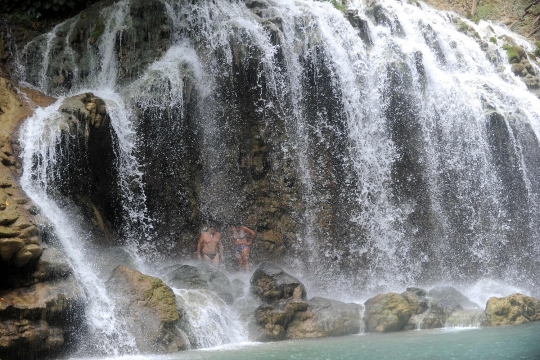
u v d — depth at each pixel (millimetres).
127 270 9641
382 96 16109
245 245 14273
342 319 10555
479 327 10766
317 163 15492
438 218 16281
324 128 15570
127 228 13156
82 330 8711
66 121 11672
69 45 15422
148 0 15375
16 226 8453
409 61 16594
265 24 15227
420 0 23594
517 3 24109
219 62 14812
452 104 17000
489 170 17078
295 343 9523
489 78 19016
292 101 15328
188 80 14234
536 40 23484
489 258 16672
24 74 14977
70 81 14992
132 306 9203
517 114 17594
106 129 12664
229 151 14898
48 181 11031
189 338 9359
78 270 9367
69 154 11664
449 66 18750
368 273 15297
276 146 15258
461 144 16844
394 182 15961
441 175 16516
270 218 15102
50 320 8234
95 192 12453
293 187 15320
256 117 15062
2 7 15844
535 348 8039
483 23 22906
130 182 13203
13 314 7777
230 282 11656
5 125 11141
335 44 15906
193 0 15836
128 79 14578
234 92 14836
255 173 15070
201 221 14508
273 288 10961
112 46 15141
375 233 15586
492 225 16891
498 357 7402
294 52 15469
